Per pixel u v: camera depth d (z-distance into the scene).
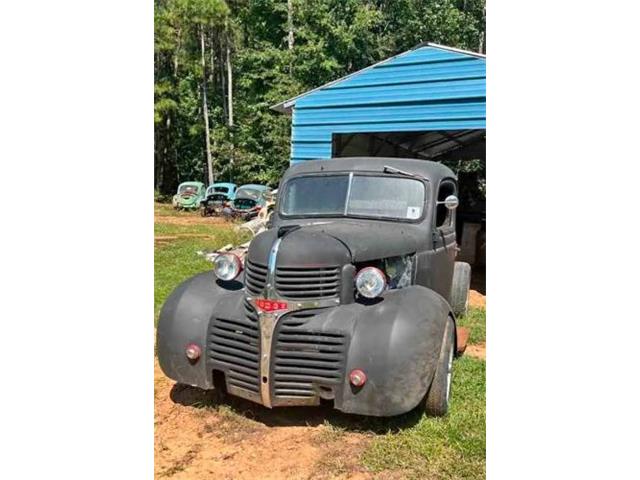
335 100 10.65
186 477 3.46
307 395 3.83
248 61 29.27
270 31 30.14
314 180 5.24
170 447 3.83
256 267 4.02
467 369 5.16
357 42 26.75
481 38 28.27
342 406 3.74
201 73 32.59
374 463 3.56
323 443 3.84
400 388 3.64
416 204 4.94
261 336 3.87
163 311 4.39
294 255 3.89
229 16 32.56
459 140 13.61
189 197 24.88
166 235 16.11
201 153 34.06
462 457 3.59
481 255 11.09
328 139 10.76
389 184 5.06
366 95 10.27
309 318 3.87
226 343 4.10
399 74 9.88
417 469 3.48
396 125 9.96
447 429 3.92
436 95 9.51
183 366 4.23
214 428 4.09
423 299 3.98
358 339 3.74
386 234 4.48
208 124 32.53
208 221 20.77
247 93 30.66
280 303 3.85
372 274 3.85
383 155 13.12
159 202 30.48
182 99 33.56
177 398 4.62
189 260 11.41
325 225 4.60
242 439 3.94
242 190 21.12
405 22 27.94
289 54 27.53
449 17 27.33
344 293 3.95
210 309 4.25
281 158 27.78
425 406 4.12
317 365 3.79
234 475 3.49
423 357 3.71
